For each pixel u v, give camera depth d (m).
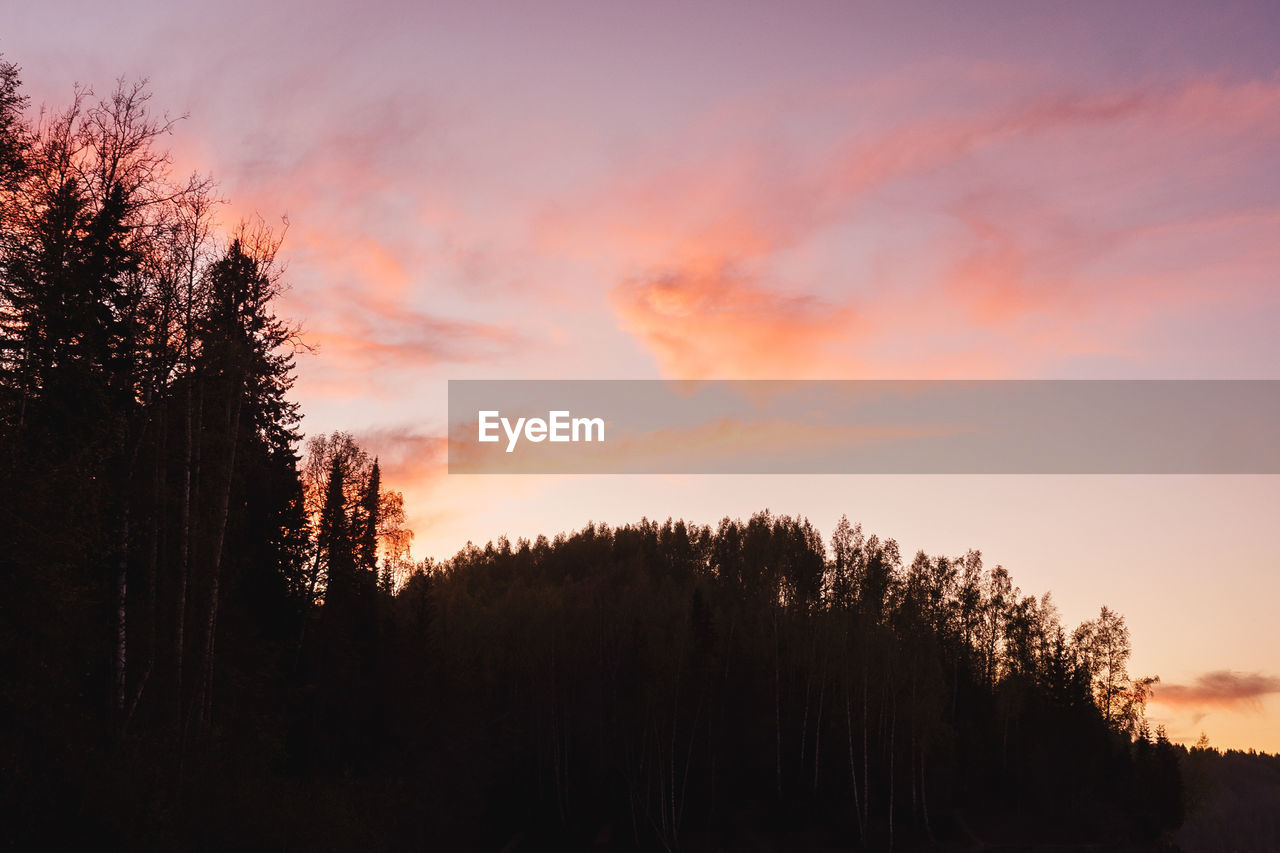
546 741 77.25
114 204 28.27
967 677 98.69
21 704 23.08
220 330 31.50
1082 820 81.62
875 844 69.38
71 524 23.02
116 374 28.19
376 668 65.06
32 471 22.14
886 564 106.44
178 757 29.23
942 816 76.12
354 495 57.94
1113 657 93.12
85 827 23.56
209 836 29.14
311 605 55.16
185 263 30.94
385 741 64.62
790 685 82.12
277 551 52.16
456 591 118.69
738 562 131.38
